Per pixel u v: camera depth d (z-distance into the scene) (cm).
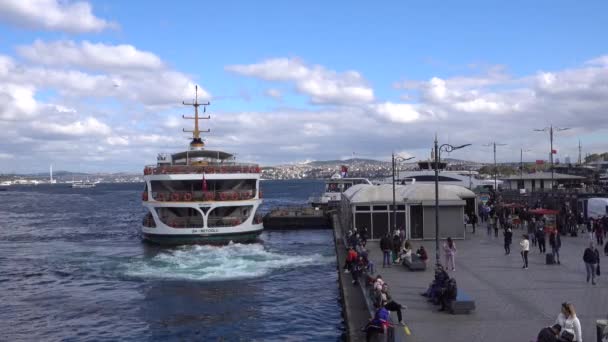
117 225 9162
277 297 3356
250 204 5559
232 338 2594
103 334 2684
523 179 8350
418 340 1803
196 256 4828
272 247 5691
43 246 6203
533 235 4041
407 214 4447
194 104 6956
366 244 4266
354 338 1980
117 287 3709
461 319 2042
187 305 3191
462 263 3256
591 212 4997
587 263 2600
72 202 18700
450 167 11244
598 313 2064
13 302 3344
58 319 2953
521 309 2159
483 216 5831
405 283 2720
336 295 3403
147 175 5478
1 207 15512
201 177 5422
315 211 8519
